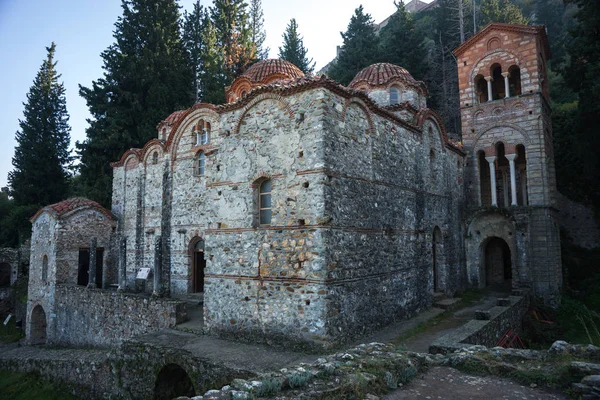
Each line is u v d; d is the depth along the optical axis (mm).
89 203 28969
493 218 26438
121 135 37219
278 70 25125
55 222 27281
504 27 27609
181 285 25125
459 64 29594
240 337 15055
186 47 47219
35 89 47000
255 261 15023
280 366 11875
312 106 14133
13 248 41469
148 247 27828
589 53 24047
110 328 21359
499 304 19641
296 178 14242
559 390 8602
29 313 28938
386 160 17797
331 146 14133
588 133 25797
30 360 22141
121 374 15367
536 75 26375
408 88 25391
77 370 18203
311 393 7758
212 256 16438
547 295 24297
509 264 31422
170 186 26547
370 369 9195
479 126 28312
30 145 45219
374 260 16016
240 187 15891
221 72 42031
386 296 16594
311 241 13578
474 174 28219
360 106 16156
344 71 45188
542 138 25828
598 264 29016
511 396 8445
